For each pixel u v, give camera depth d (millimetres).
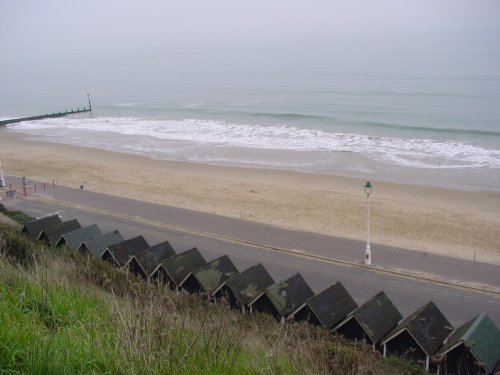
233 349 5109
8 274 6551
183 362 4301
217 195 35406
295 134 57281
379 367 8695
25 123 74750
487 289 20500
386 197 34594
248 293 15906
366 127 58438
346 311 15344
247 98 86125
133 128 66125
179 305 7617
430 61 115375
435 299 19812
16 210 31078
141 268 18078
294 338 7773
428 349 12781
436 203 33188
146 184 38719
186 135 59469
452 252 24781
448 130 54656
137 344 4223
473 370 11633
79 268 9500
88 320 5258
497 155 45188
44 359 4055
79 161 47438
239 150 50438
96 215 30500
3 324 4594
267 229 28047
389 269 22578
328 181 38906
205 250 25062
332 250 24922
